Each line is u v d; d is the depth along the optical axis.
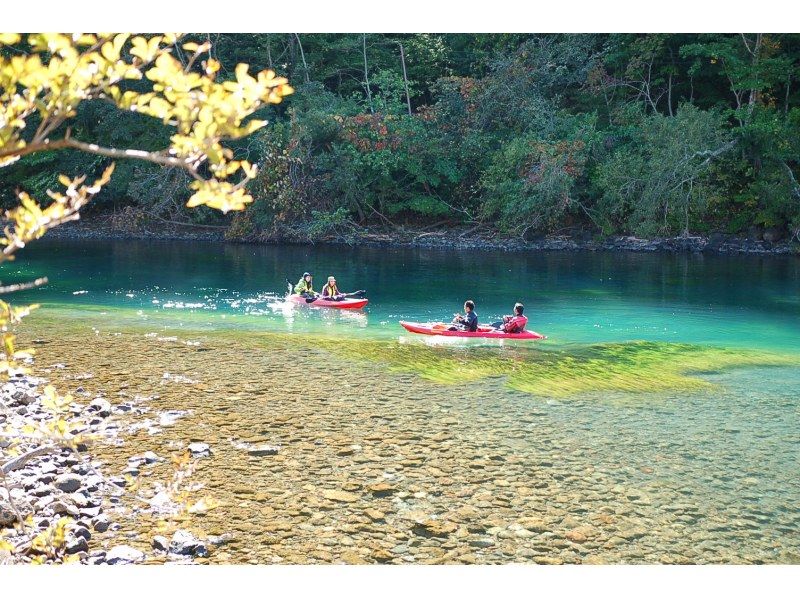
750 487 8.55
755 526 7.62
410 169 38.34
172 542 6.93
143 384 12.09
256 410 10.90
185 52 40.78
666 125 35.22
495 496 8.18
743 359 14.70
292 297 20.95
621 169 35.62
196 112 3.19
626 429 10.43
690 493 8.36
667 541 7.29
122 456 8.98
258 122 3.22
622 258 32.84
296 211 37.66
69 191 3.62
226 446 9.45
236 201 3.21
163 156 3.23
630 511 7.89
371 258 32.12
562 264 30.61
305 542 7.09
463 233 38.78
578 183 38.47
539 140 36.62
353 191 38.28
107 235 40.34
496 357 14.53
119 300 20.81
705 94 41.66
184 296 21.69
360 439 9.81
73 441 5.04
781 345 16.34
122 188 40.03
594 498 8.18
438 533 7.34
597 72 39.59
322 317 18.77
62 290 22.45
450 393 12.02
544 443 9.83
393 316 19.08
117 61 3.32
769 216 35.19
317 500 7.98
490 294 22.89
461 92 40.06
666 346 15.76
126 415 10.49
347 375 12.97
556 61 40.25
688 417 11.02
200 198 3.16
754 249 35.06
